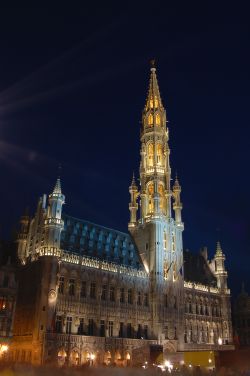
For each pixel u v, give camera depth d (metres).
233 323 119.88
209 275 115.94
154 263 91.69
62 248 78.50
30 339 66.50
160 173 104.44
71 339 68.56
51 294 68.88
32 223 81.81
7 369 26.33
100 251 87.31
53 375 25.88
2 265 76.31
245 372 34.22
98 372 29.17
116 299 81.44
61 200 77.44
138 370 32.88
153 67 122.06
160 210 98.44
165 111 113.38
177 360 73.19
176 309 92.25
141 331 84.56
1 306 71.88
